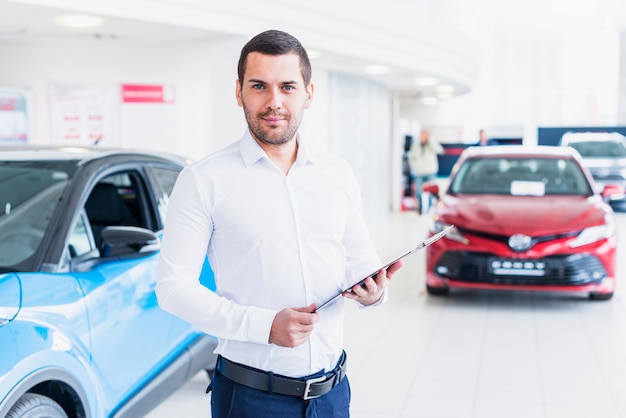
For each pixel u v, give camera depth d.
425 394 4.62
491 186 7.70
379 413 4.31
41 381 2.68
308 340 2.06
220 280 2.07
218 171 2.01
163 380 3.52
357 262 2.19
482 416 4.26
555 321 6.39
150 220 3.89
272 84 1.92
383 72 11.79
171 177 4.16
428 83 14.06
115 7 6.08
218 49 7.58
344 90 12.02
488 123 30.22
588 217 6.80
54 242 3.13
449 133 22.14
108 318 3.15
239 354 2.07
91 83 9.16
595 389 4.69
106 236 3.25
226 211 2.00
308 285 2.04
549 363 5.23
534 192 7.56
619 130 22.28
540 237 6.64
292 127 1.96
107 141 9.21
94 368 3.02
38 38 8.13
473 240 6.78
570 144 16.31
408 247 10.88
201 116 9.20
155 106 9.22
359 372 5.08
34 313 2.77
